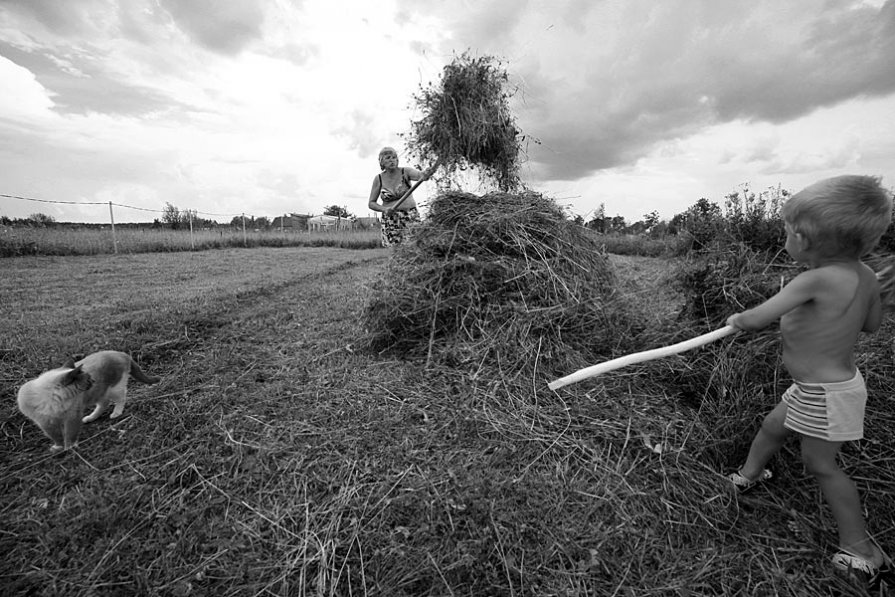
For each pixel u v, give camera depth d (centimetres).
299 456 228
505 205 378
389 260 402
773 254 313
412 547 172
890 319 293
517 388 275
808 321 168
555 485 202
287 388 307
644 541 176
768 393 240
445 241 365
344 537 179
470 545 171
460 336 330
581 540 175
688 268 311
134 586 160
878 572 160
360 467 219
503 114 411
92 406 295
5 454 243
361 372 327
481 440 235
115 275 882
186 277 852
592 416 247
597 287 355
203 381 325
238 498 202
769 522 188
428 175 424
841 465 213
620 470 210
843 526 169
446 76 409
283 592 157
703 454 219
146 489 210
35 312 518
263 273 916
